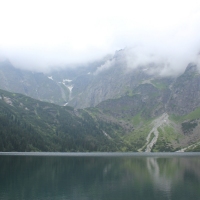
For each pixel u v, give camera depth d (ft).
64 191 391.65
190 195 374.63
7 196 355.97
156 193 384.88
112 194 377.30
